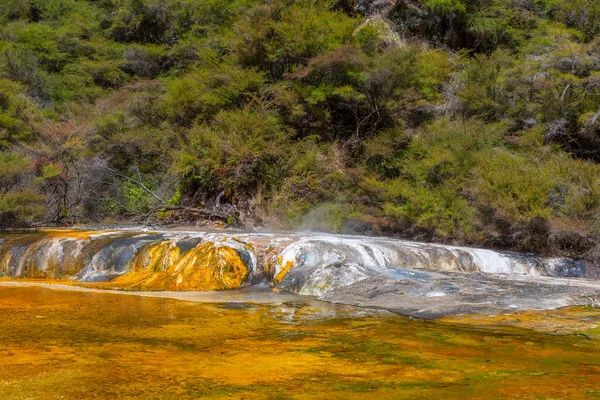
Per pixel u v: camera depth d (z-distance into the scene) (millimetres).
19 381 3033
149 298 6273
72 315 5070
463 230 10883
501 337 4305
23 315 5020
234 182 13484
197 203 14469
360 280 6926
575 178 10773
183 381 3062
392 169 13969
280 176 13555
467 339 4227
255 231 11617
